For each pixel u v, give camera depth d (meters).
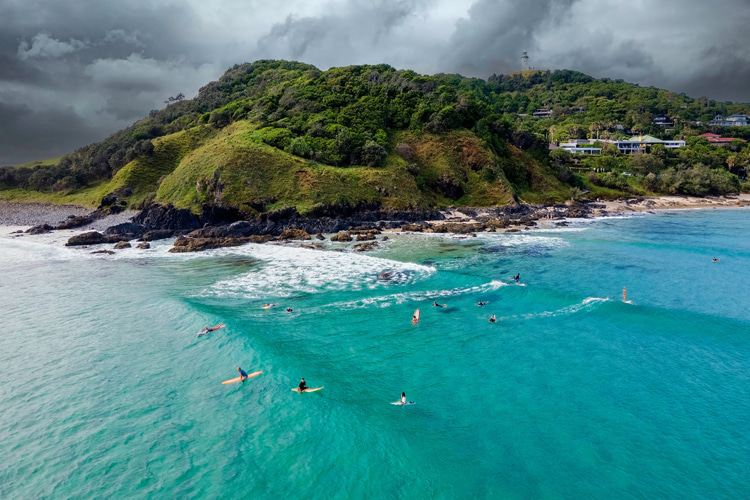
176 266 53.00
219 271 50.34
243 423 21.17
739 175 146.88
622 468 17.94
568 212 96.44
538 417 21.44
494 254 56.78
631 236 69.38
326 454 18.91
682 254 55.06
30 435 20.55
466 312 36.00
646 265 49.72
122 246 64.56
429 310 36.53
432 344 30.06
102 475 17.88
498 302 38.19
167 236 72.19
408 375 25.86
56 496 16.86
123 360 27.95
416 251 59.56
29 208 106.50
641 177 133.50
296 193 80.81
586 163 144.25
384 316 35.31
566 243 63.81
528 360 27.42
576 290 40.47
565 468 17.95
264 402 22.92
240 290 42.66
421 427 20.78
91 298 40.41
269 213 75.31
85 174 120.69
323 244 65.44
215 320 33.84
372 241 67.62
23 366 27.27
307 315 35.62
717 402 22.44
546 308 36.31
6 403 23.19
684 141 172.88
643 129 194.12
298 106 109.12
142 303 38.72
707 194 128.12
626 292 39.81
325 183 83.69
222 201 76.31
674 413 21.56
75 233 77.62
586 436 19.94
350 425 20.88
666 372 25.56
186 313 35.47
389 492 16.73
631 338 30.20
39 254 60.59
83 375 26.09
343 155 94.50
